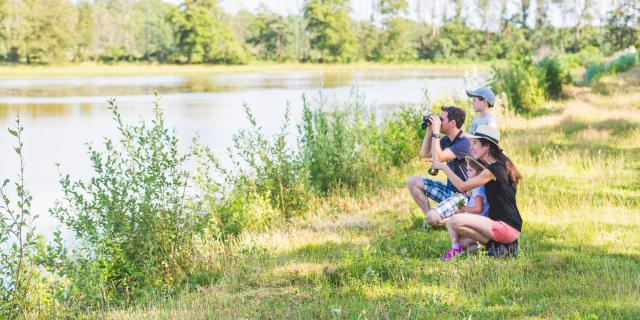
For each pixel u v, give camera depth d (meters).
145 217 7.52
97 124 24.34
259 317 5.60
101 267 6.93
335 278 6.60
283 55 109.00
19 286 6.46
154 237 7.48
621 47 65.94
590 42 96.44
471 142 7.28
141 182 7.93
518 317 5.18
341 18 106.12
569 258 6.73
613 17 70.81
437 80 54.44
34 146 18.97
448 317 5.22
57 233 6.98
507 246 6.85
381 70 86.00
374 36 112.38
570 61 51.09
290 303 5.94
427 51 112.31
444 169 7.21
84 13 99.69
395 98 34.38
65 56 90.94
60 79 61.34
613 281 5.92
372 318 5.30
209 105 31.75
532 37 103.44
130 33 110.88
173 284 7.16
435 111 16.28
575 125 16.34
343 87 45.34
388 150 13.47
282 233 8.92
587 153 12.76
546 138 14.66
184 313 5.85
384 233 8.40
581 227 7.99
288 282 6.66
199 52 100.00
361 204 10.43
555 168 11.71
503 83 22.23
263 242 8.42
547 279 6.13
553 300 5.54
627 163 11.88
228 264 7.54
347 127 12.65
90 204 7.63
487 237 6.79
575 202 9.34
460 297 5.74
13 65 86.12
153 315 5.98
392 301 5.74
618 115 17.05
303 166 10.95
